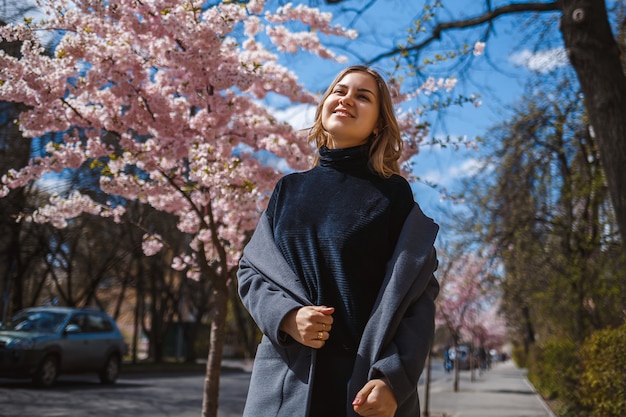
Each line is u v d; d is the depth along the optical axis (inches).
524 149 544.1
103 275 808.9
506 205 566.6
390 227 62.9
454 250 623.2
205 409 221.3
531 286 613.9
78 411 396.8
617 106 235.9
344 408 56.8
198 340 1526.8
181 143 236.8
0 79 221.9
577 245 517.7
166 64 235.0
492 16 290.4
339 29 267.7
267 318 58.4
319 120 75.0
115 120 231.1
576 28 242.8
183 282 1095.6
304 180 67.9
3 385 513.3
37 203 536.4
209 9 221.5
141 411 419.2
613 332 301.6
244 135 257.4
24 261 702.5
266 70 262.1
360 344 56.8
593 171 538.9
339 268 60.3
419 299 60.4
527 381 1163.9
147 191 247.6
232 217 263.7
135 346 1036.5
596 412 313.4
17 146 460.4
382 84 70.4
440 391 834.8
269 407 58.5
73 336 542.6
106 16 222.2
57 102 230.5
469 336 1230.3
